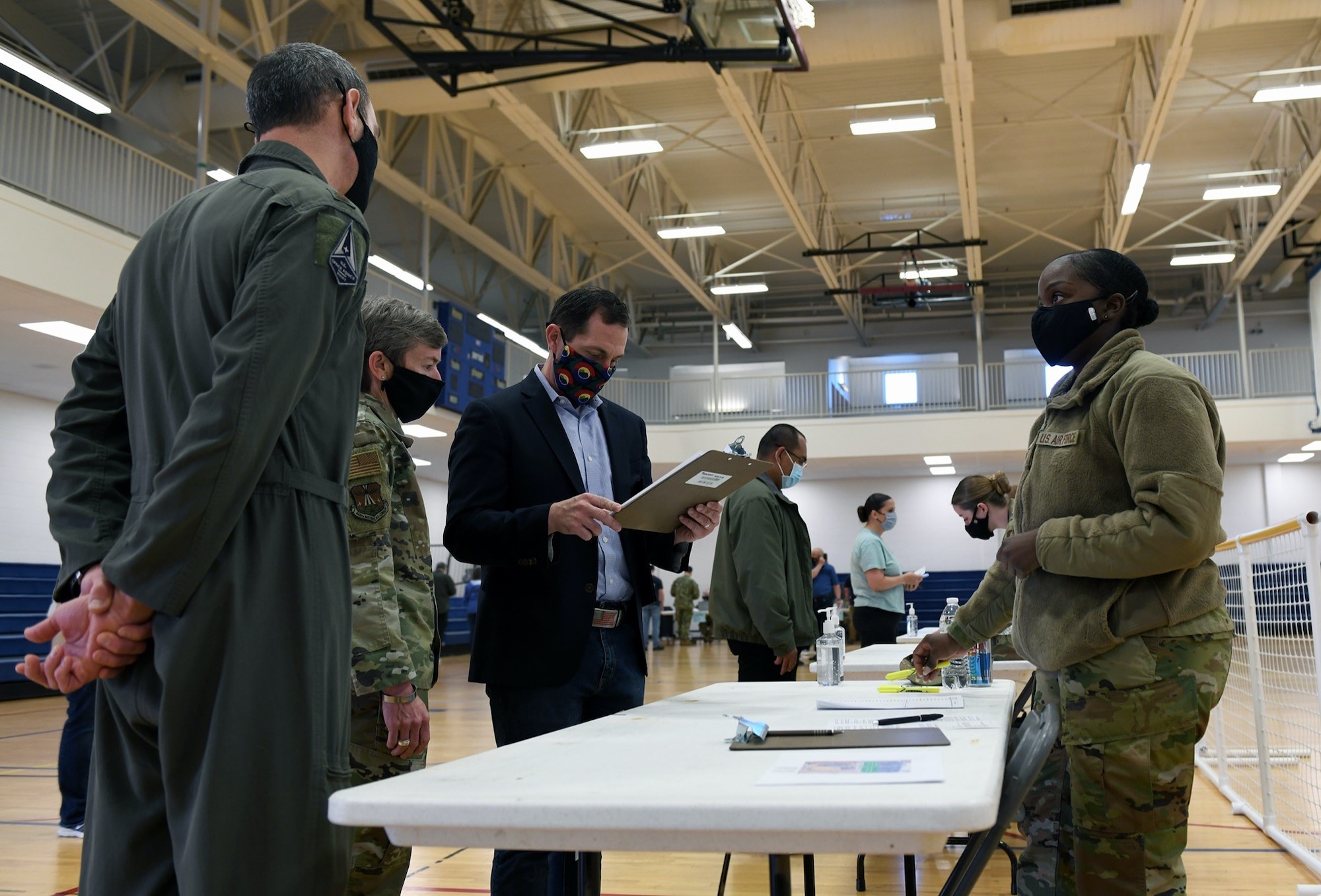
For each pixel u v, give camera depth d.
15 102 9.61
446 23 9.59
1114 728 1.94
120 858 1.40
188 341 1.45
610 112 15.14
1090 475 2.07
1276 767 4.82
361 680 2.03
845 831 0.97
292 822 1.36
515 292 22.86
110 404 1.60
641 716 1.89
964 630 2.54
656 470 20.92
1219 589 2.01
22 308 10.17
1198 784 5.47
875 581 6.49
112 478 1.55
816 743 1.45
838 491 23.86
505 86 11.63
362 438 2.15
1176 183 17.78
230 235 1.44
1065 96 13.68
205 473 1.29
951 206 19.12
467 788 1.13
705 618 21.08
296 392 1.38
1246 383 19.02
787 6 8.66
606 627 2.58
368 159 1.74
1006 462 21.14
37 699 11.53
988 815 0.96
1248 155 16.69
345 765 1.48
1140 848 1.93
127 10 10.20
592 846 1.03
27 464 13.82
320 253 1.43
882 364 23.91
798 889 3.65
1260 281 21.48
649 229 18.23
